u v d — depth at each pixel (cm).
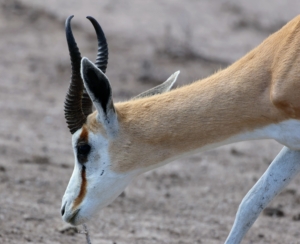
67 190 2100
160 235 2677
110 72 5219
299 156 2006
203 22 6531
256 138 2023
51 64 5325
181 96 2041
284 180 2016
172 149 2034
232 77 2012
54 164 3506
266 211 3050
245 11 7044
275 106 1939
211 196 3262
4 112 4331
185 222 2878
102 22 6194
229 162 3831
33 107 4481
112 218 2836
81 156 2061
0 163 3391
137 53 5644
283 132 1969
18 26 6006
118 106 2083
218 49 5906
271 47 1984
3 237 2419
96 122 2041
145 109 2048
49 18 6191
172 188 3353
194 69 5366
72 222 2088
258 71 1977
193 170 3662
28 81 4978
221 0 7262
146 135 2022
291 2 7575
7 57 5397
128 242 2550
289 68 1905
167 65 5434
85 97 2070
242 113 1983
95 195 2061
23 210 2764
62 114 4403
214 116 1997
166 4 6881
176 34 6116
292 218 2989
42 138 3947
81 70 1903
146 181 3438
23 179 3197
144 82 5059
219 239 2684
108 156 2044
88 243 2186
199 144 2027
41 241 2436
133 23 6269
